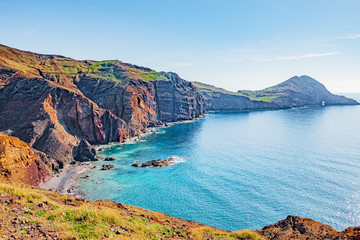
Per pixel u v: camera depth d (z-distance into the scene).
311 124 180.88
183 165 86.50
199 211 54.22
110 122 121.88
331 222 49.59
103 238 16.12
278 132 150.50
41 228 16.03
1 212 17.58
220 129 163.88
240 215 52.41
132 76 169.38
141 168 83.19
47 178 69.06
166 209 55.09
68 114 109.94
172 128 166.88
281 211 53.81
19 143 60.97
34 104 101.19
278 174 76.12
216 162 89.75
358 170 78.19
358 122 188.12
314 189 64.44
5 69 118.69
